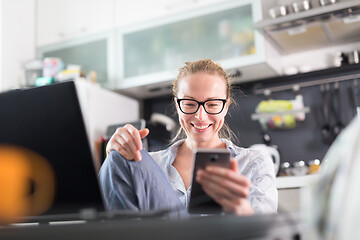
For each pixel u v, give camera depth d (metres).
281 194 2.16
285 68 2.90
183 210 0.79
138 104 3.31
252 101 2.91
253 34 2.63
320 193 0.57
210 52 2.80
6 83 3.13
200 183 0.74
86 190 0.75
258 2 2.58
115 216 0.73
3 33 3.16
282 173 2.64
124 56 3.07
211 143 1.41
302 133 2.73
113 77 3.05
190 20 2.85
